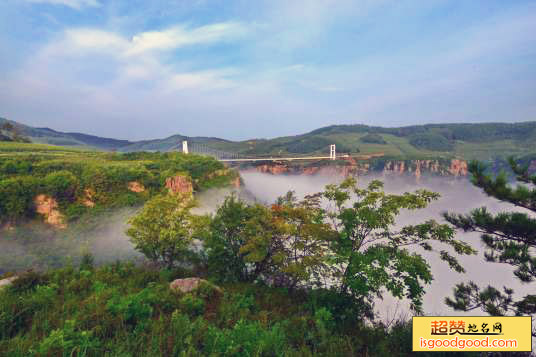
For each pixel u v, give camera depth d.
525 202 6.80
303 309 9.45
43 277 9.67
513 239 7.81
